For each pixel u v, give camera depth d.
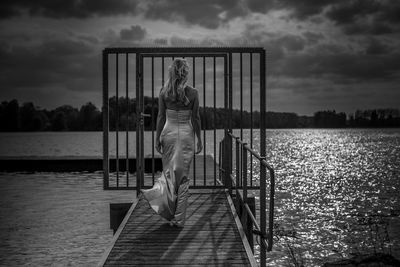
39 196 16.02
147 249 4.69
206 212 5.93
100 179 18.75
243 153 5.54
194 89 5.41
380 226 17.77
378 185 34.38
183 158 5.36
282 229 16.44
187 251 4.63
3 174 20.03
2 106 164.25
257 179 33.69
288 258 12.81
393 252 13.50
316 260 12.66
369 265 11.03
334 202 25.33
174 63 5.36
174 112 5.42
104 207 14.76
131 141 99.94
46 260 10.02
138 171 6.64
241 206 6.31
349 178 39.56
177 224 5.32
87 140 122.06
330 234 16.23
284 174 41.56
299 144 127.44
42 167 20.06
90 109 175.12
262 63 6.63
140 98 6.62
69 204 15.06
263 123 6.64
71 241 11.42
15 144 100.00
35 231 12.30
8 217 13.65
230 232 5.18
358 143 138.75
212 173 8.74
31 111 175.12
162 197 5.38
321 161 61.75
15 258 10.19
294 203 24.20
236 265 4.30
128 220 5.64
